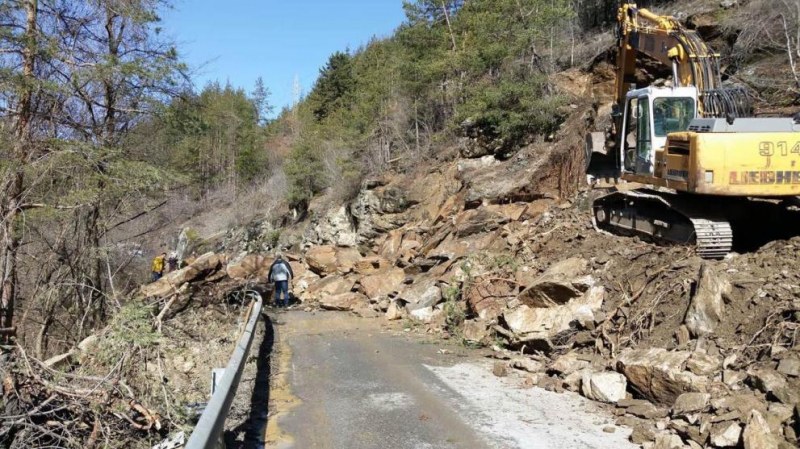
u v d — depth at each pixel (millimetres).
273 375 8602
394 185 26156
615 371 7199
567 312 9211
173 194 15484
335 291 17625
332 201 33125
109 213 13102
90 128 12828
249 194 46781
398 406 6926
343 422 6465
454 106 27031
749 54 18203
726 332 7133
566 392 7277
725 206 9805
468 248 16000
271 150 62000
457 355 9477
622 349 7969
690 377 6227
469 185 20438
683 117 10547
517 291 11188
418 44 30922
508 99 21469
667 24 11641
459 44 28297
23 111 11469
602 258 10734
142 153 13891
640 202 11430
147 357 8133
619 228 12367
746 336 6906
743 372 6191
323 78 60625
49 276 12117
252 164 57375
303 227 35312
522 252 13453
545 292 9898
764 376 5797
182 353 9648
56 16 12344
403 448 5684
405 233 21875
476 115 22062
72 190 11523
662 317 8102
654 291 8695
